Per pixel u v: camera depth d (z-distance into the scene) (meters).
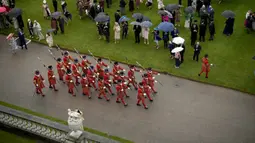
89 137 23.44
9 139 25.53
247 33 37.28
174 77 31.84
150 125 27.00
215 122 27.02
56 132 24.64
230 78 31.27
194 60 33.75
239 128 26.42
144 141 25.66
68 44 37.09
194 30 34.66
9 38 35.59
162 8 39.53
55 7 41.78
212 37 36.44
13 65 34.34
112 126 27.03
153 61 34.00
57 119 27.84
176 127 26.75
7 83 32.00
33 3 44.97
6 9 40.06
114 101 29.45
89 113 28.36
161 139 25.78
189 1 40.78
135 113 28.17
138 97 28.12
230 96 29.41
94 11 40.44
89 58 34.78
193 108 28.38
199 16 40.44
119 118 27.75
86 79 29.31
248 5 42.16
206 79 31.28
